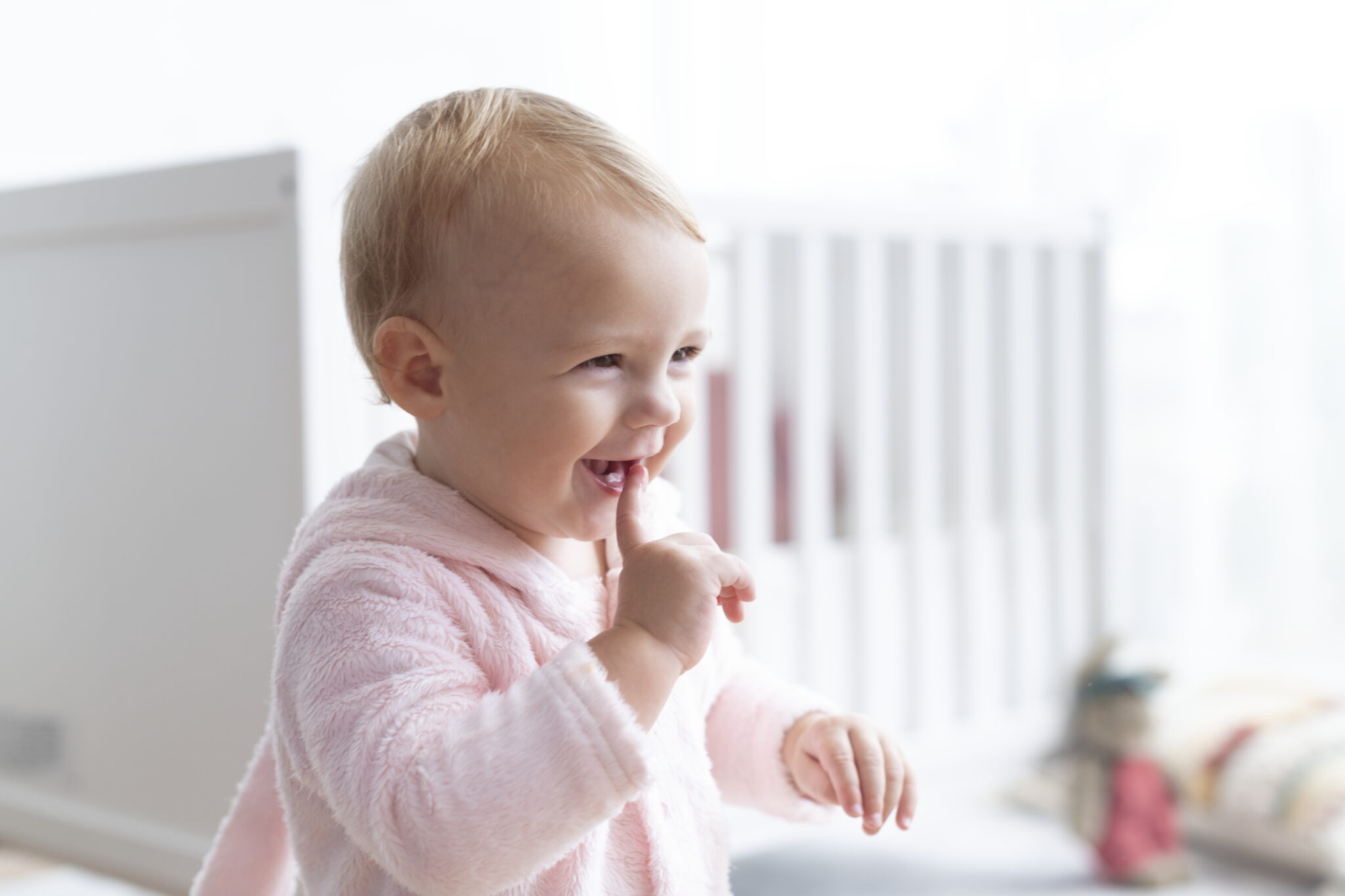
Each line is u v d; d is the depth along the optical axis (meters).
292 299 1.29
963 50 2.79
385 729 0.63
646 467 0.73
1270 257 2.73
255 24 2.32
